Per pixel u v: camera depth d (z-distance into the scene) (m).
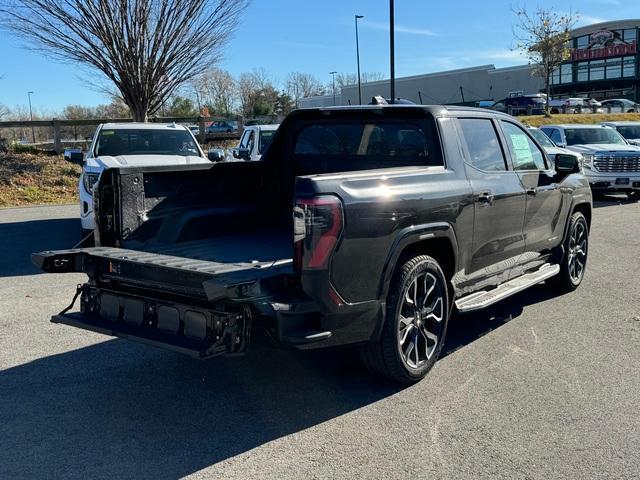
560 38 37.09
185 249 5.02
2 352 5.37
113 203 4.86
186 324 3.96
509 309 6.51
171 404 4.36
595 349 5.29
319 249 3.81
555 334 5.70
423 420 4.05
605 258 8.97
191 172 5.36
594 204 15.70
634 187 15.70
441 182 4.73
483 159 5.39
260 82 61.94
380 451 3.67
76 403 4.38
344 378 4.77
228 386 4.65
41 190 17.66
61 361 5.16
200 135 22.81
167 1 16.53
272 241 5.41
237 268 3.97
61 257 4.50
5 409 4.28
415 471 3.44
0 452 3.70
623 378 4.67
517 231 5.78
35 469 3.51
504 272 5.74
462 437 3.81
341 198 3.91
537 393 4.43
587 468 3.45
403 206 4.28
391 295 4.33
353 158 5.61
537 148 6.49
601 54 66.56
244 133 14.53
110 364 5.10
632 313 6.31
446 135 5.01
